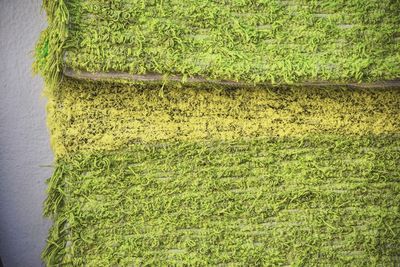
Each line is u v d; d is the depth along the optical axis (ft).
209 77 3.70
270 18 3.78
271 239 3.98
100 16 3.69
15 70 4.63
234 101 3.90
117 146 3.90
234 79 3.71
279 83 3.73
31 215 4.81
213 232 3.96
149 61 3.68
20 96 4.67
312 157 3.95
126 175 3.92
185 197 3.94
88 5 3.69
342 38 3.78
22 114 4.69
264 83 3.75
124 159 3.91
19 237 4.82
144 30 3.72
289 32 3.78
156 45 3.71
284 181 3.96
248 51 3.75
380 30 3.79
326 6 3.80
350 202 3.98
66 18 3.61
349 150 3.95
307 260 3.99
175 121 3.91
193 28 3.76
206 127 3.91
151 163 3.93
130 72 3.68
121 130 3.90
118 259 3.94
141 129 3.90
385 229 3.98
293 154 3.95
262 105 3.92
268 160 3.94
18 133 4.71
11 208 4.78
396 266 4.00
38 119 4.72
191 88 3.88
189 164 3.94
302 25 3.79
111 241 3.93
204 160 3.93
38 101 4.69
